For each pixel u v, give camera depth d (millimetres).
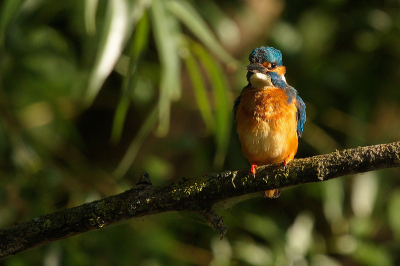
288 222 10969
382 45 11062
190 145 10641
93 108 11422
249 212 10492
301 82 11148
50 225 5473
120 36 7078
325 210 10297
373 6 11164
